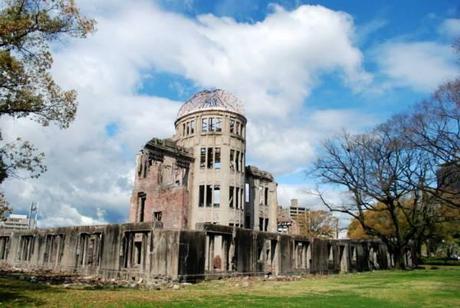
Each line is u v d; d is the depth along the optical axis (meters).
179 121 50.69
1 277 25.33
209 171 46.69
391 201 39.91
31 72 16.34
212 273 25.75
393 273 33.59
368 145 40.03
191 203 46.06
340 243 39.56
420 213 42.22
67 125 17.59
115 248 28.17
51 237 36.06
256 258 29.48
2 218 16.03
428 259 68.56
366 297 16.47
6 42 15.55
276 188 55.81
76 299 14.31
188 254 24.41
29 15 16.05
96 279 25.59
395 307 13.70
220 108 48.19
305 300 15.20
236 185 47.38
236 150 48.38
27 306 12.45
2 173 16.39
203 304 13.59
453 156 34.34
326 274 35.25
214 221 45.12
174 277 23.52
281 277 28.95
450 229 53.75
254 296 16.42
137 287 21.16
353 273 36.69
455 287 20.55
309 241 35.28
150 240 25.69
